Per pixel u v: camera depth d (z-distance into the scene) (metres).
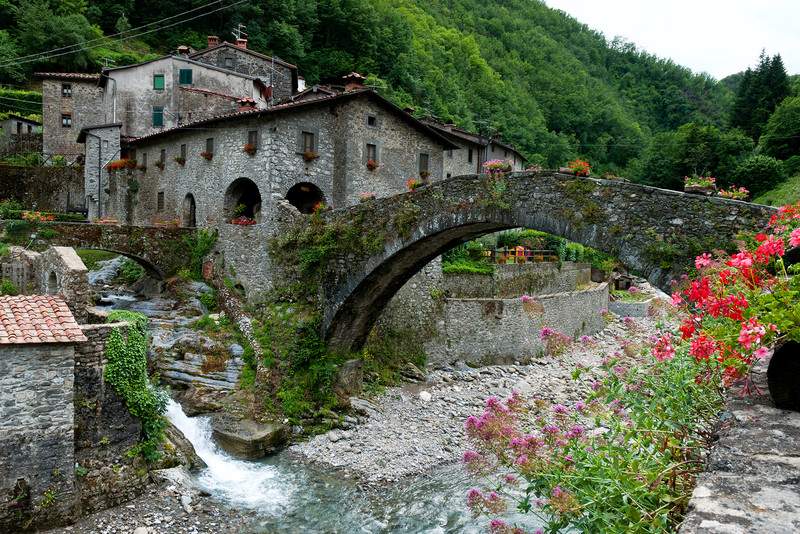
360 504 13.58
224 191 23.17
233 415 16.77
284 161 21.72
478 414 20.55
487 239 37.88
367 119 24.55
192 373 17.75
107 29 63.06
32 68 55.22
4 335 10.49
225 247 22.89
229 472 14.85
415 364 24.62
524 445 5.38
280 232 20.56
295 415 17.59
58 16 56.69
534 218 13.30
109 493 11.93
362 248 17.86
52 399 10.97
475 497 5.54
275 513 12.90
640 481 4.38
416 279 24.97
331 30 60.03
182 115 33.44
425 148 27.22
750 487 2.82
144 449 12.91
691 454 4.71
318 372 18.81
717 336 4.14
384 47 61.47
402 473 15.51
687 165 50.12
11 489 10.49
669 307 6.43
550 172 13.05
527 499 5.38
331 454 16.39
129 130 34.56
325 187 23.44
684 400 5.22
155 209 28.31
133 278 26.42
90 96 43.41
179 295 22.14
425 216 16.02
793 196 38.25
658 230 11.09
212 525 11.98
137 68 34.50
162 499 12.43
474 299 27.19
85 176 33.16
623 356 6.46
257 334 18.94
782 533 2.34
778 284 3.93
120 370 12.38
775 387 3.81
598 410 5.87
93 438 11.96
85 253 29.83
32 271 18.45
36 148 44.34
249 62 38.50
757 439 3.36
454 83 71.69
